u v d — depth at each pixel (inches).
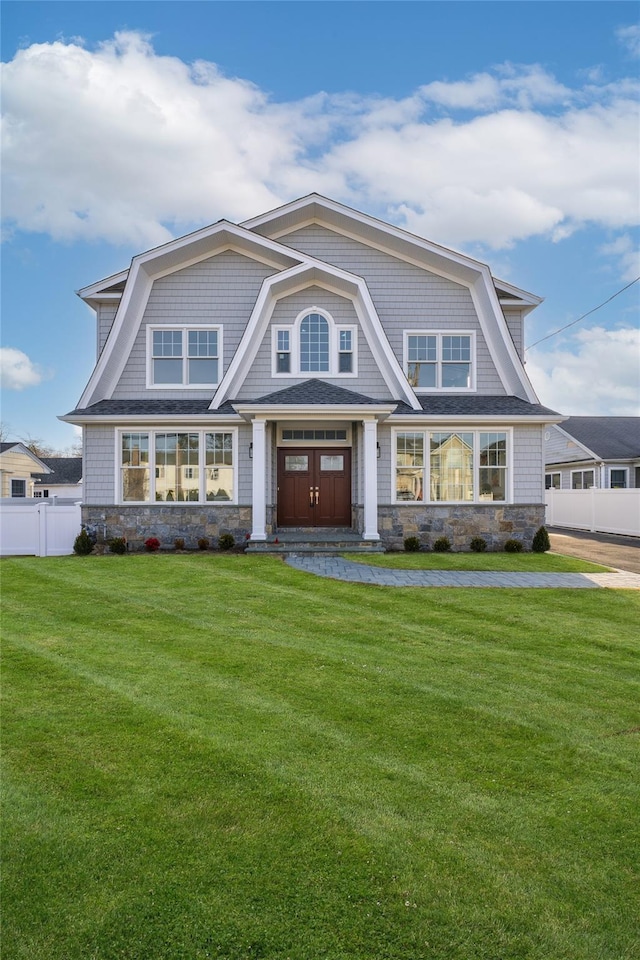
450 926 96.4
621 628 296.7
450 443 596.4
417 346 630.5
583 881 107.9
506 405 602.2
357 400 549.0
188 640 265.4
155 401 603.2
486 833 122.3
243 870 108.8
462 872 109.6
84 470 580.7
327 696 199.3
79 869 108.8
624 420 1189.7
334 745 162.2
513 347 605.6
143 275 595.2
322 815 127.2
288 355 609.3
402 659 242.2
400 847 116.6
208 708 186.7
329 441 628.1
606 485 1015.6
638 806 134.6
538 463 596.1
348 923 96.6
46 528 572.4
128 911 98.4
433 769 150.1
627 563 528.4
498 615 318.3
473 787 141.3
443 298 631.8
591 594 374.0
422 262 627.8
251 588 378.6
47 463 1524.4
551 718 185.0
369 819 126.3
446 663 238.5
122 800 132.0
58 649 249.8
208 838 118.4
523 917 98.7
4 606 329.7
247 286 615.8
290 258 597.6
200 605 332.8
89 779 141.3
